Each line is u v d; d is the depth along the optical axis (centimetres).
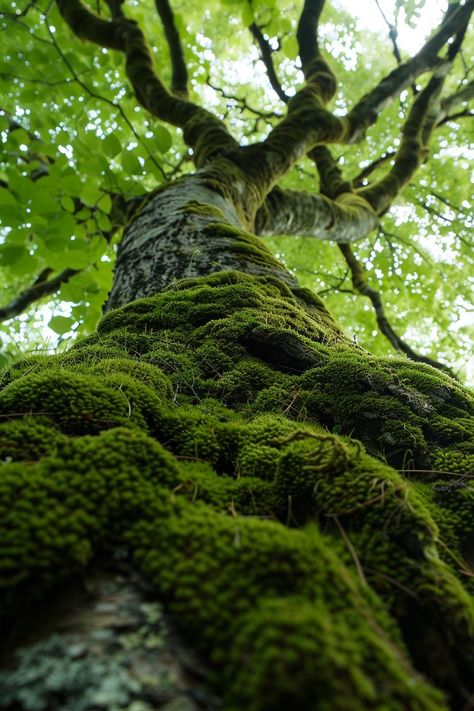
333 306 1001
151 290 262
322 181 707
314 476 109
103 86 575
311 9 653
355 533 96
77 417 122
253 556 75
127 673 60
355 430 155
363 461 112
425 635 79
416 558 90
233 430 140
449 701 72
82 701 56
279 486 111
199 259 274
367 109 577
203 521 84
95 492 87
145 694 57
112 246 680
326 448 116
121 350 190
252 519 88
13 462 98
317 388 169
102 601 71
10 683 57
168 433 134
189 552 77
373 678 60
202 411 152
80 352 188
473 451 141
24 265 332
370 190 662
